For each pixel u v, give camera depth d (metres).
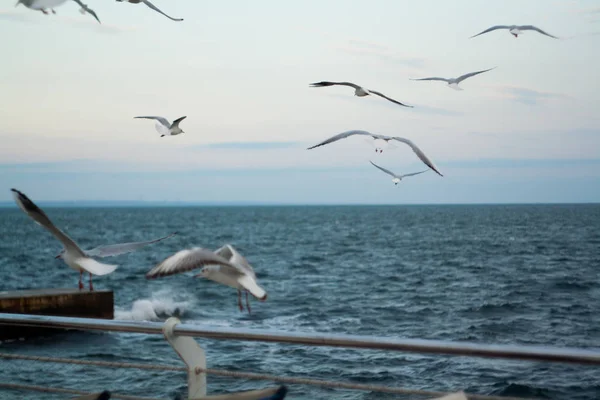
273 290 36.75
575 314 26.20
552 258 57.91
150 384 14.30
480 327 23.72
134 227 149.50
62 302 22.47
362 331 23.67
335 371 15.88
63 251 7.57
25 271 50.66
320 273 47.53
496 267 49.88
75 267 7.29
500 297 32.12
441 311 27.66
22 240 100.19
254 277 5.13
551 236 95.88
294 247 79.06
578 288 35.84
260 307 29.72
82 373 15.24
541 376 15.34
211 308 29.58
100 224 168.88
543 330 23.00
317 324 25.25
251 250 74.44
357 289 36.97
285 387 3.86
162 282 40.53
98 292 23.23
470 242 83.25
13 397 12.48
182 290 36.38
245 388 14.09
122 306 30.67
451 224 152.75
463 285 38.16
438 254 64.56
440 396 3.90
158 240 7.81
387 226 145.88
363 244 83.00
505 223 155.00
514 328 23.42
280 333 4.17
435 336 22.48
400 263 55.19
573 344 20.88
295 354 17.41
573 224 145.75
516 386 14.63
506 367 16.03
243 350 17.77
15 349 19.58
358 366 16.30
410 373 15.76
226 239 100.12
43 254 69.38
